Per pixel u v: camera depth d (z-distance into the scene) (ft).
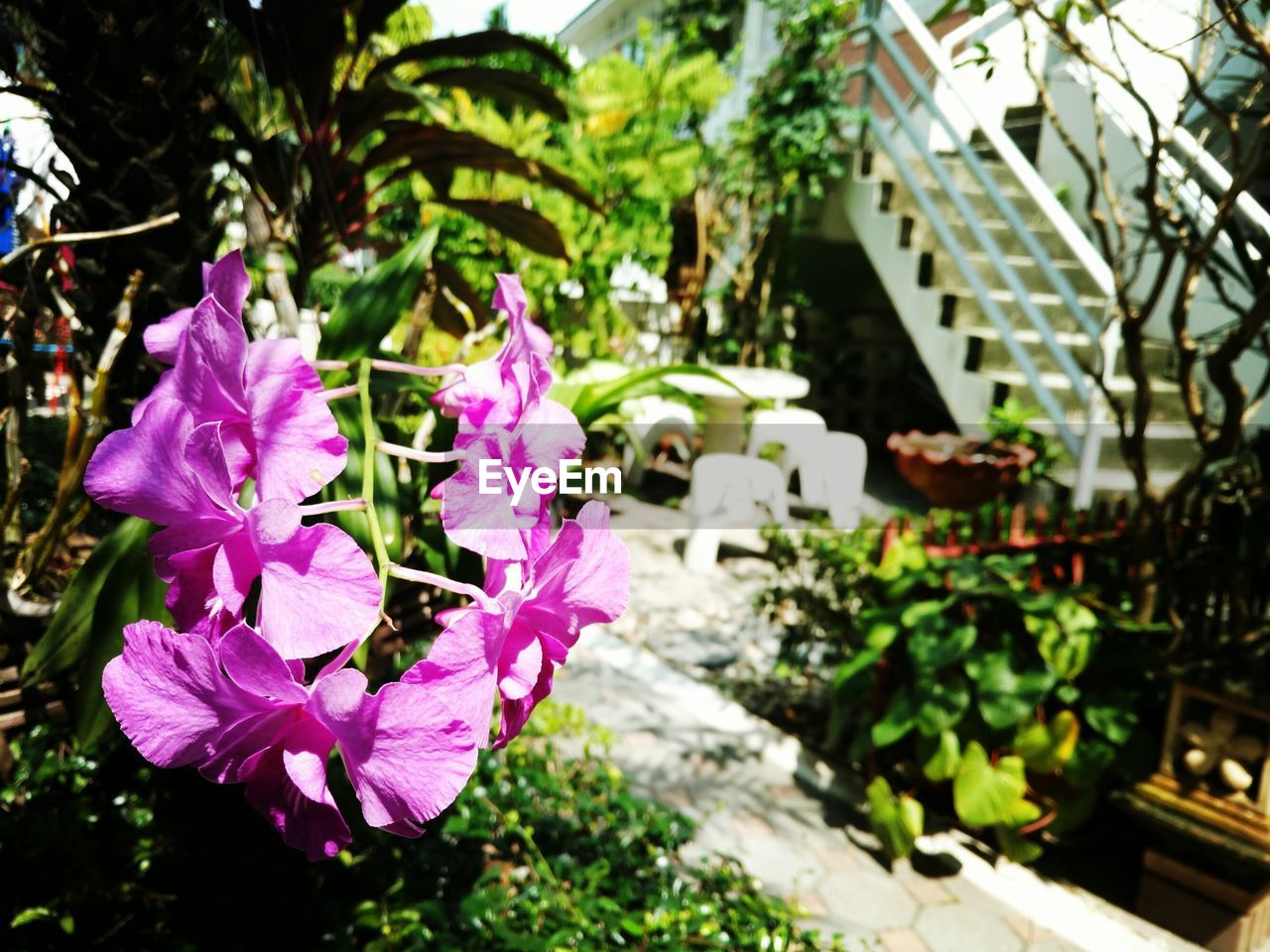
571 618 1.87
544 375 2.31
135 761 6.43
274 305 5.40
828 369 27.94
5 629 5.06
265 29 6.26
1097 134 9.69
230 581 1.69
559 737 10.82
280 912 5.85
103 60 4.54
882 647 9.84
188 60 4.71
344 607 1.60
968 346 19.45
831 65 23.03
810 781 10.96
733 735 11.87
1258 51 8.11
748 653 14.62
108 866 5.76
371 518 1.92
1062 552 11.86
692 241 25.44
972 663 9.35
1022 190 20.53
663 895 7.19
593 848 7.84
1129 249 18.45
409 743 1.48
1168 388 17.03
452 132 7.90
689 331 25.67
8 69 4.83
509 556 1.83
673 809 9.60
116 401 5.06
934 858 9.65
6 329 5.45
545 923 6.61
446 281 9.77
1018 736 9.27
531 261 18.26
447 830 7.28
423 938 5.97
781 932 6.96
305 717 1.57
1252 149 8.45
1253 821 8.25
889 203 22.44
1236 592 9.24
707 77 19.65
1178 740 8.84
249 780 1.59
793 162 22.89
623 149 19.19
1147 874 9.00
